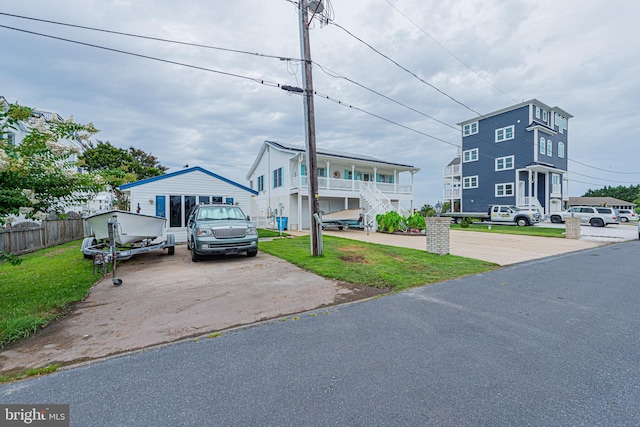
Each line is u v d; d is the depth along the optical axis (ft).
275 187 73.72
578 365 8.75
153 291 17.66
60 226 45.91
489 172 101.09
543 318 12.80
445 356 9.37
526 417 6.42
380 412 6.66
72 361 9.45
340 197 72.18
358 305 14.93
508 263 26.23
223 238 26.91
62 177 16.06
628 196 200.03
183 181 46.14
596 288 17.81
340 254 29.50
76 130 18.06
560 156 103.91
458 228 71.26
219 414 6.68
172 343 10.73
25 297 15.99
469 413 6.59
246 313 13.91
